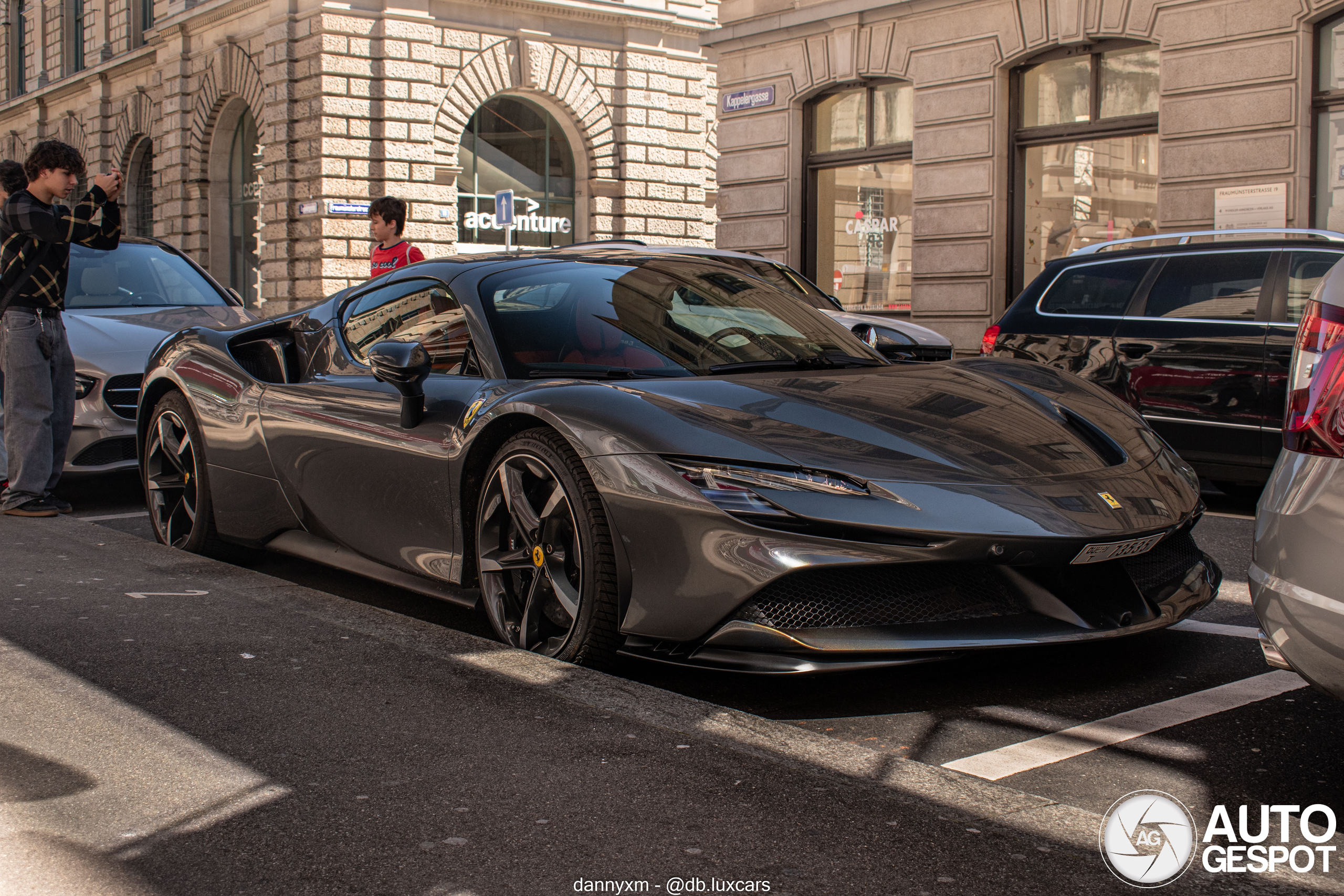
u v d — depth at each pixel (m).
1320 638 2.12
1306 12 11.04
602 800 2.21
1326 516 2.12
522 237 23.41
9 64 35.16
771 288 4.34
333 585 4.39
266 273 21.80
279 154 21.31
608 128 23.80
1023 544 2.77
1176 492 3.21
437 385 3.63
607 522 3.00
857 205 15.64
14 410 5.48
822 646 2.72
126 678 2.95
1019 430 3.23
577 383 3.23
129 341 6.54
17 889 1.89
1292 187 11.27
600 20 23.48
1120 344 6.70
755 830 2.08
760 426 3.01
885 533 2.72
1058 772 2.45
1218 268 6.51
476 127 22.77
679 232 24.89
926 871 1.93
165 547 4.72
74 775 2.35
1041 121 13.59
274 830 2.09
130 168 28.50
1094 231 13.18
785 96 16.03
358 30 20.58
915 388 3.46
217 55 23.56
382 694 2.81
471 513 3.43
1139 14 12.27
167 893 1.87
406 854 2.00
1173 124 12.05
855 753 2.46
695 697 3.02
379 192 20.94
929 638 2.78
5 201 5.53
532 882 1.90
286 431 4.12
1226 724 2.74
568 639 3.09
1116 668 3.20
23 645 3.23
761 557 2.73
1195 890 1.89
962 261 14.11
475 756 2.43
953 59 13.99
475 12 22.00
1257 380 6.18
